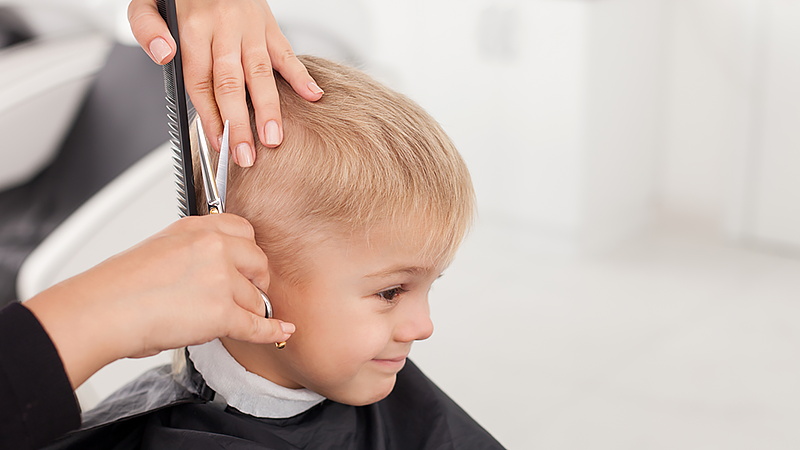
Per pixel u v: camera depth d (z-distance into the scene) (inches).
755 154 97.3
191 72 20.7
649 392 70.7
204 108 20.7
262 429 24.0
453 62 101.6
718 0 95.0
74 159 68.2
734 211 100.5
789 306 84.9
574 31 89.1
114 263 15.4
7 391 13.7
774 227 98.5
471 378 74.1
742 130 97.1
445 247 21.5
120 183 55.1
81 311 14.6
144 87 67.5
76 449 23.5
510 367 75.6
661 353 76.7
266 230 20.5
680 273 93.7
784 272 93.1
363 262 20.5
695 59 99.6
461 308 87.3
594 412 68.4
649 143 103.6
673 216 108.3
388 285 21.1
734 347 77.1
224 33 20.6
